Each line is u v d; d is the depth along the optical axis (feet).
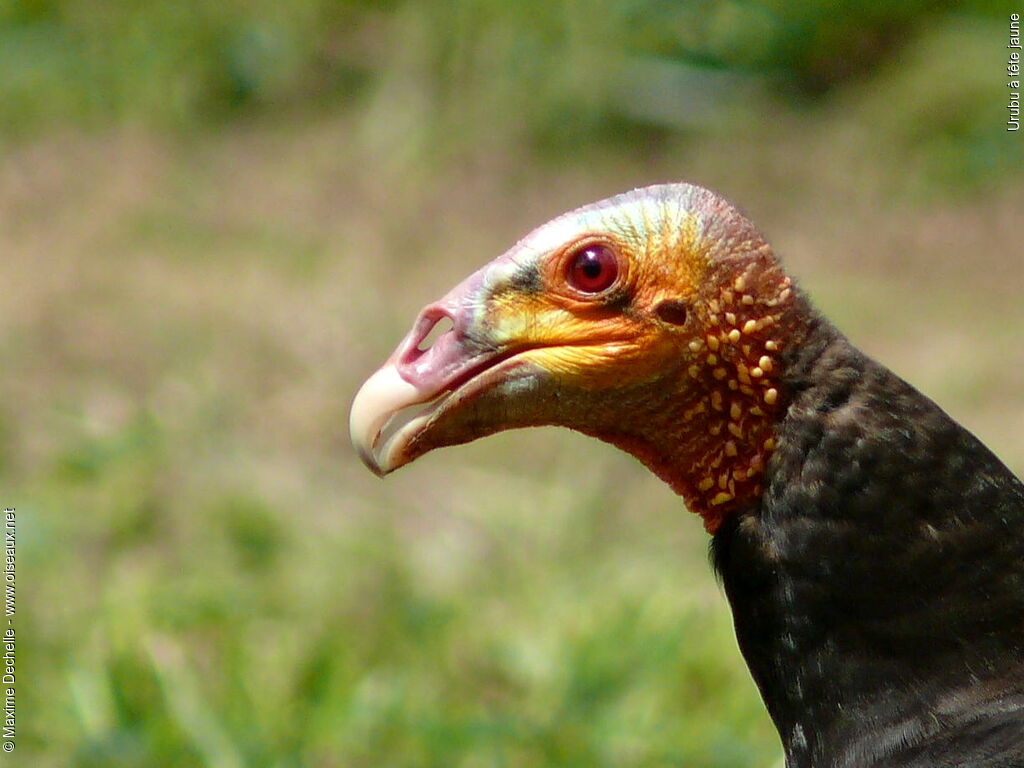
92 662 28.27
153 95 53.52
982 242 47.34
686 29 53.42
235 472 35.78
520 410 17.62
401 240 46.88
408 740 26.50
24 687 28.14
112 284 44.52
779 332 16.48
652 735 26.68
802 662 16.02
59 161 51.29
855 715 15.72
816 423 16.08
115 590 30.58
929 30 53.88
